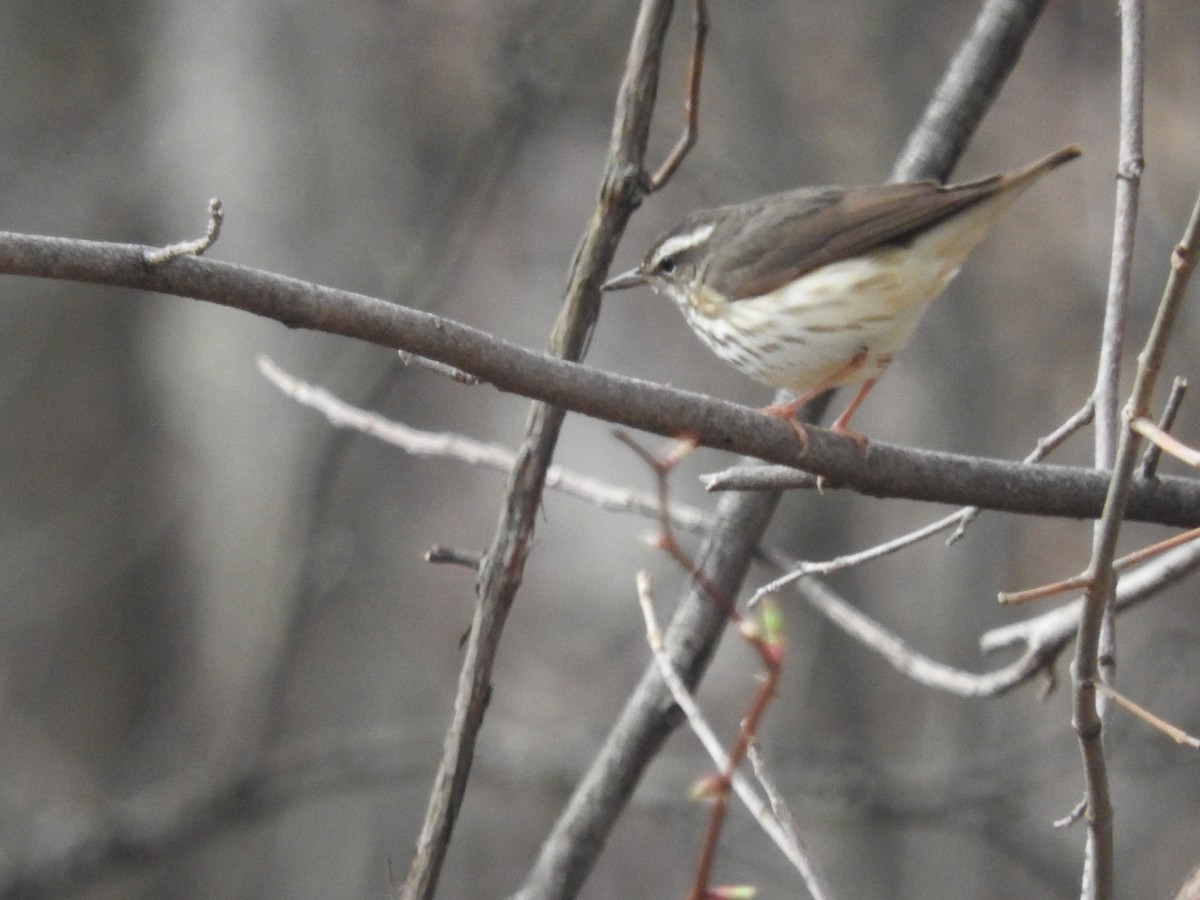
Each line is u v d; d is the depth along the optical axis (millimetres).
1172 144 15664
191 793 13172
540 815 16766
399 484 16734
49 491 14727
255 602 14023
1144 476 5848
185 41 14586
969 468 5793
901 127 15555
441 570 16641
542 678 17188
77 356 14883
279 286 4863
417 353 5047
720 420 5559
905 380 15164
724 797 3945
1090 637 4609
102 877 13242
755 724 3977
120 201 14375
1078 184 16594
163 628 14594
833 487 5793
